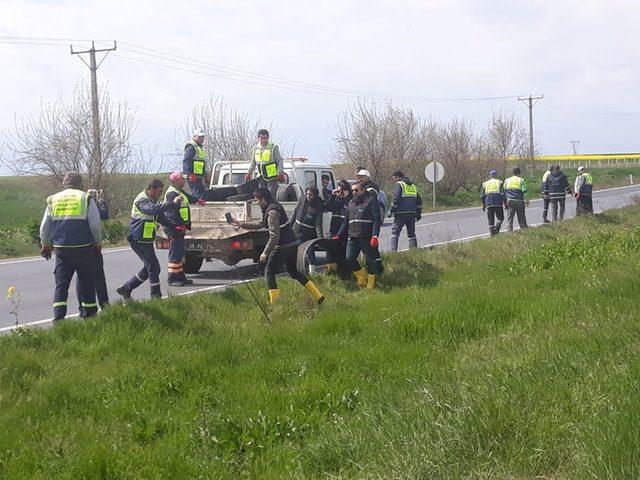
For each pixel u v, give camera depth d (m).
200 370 8.17
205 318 10.09
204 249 15.56
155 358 8.50
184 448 6.34
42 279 16.91
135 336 9.02
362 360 8.55
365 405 6.89
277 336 9.55
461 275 14.25
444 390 6.55
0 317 12.30
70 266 10.04
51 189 37.66
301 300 11.32
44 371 7.84
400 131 50.41
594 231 21.06
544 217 28.38
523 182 23.31
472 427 5.73
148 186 12.16
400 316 10.16
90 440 6.45
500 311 10.22
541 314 9.85
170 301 10.28
